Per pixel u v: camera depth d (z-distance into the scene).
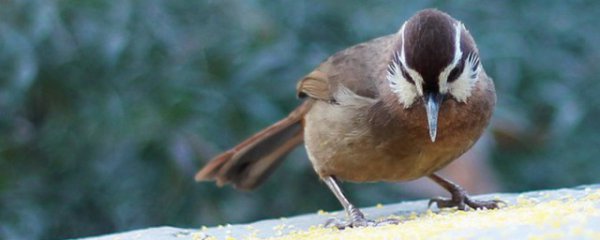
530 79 15.57
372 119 10.95
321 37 14.76
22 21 13.81
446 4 15.21
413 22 10.55
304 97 12.27
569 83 15.79
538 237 7.62
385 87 10.91
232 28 14.27
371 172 11.35
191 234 10.93
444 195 15.70
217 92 14.05
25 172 14.79
